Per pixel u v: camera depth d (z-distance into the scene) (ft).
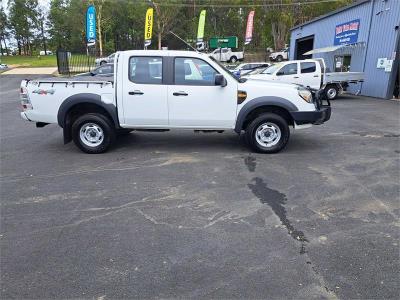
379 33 58.13
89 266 11.53
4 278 10.97
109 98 23.56
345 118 39.17
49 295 10.21
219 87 23.26
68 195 17.30
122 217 14.92
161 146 26.35
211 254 12.14
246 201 16.42
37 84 23.71
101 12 187.32
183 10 225.35
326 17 78.33
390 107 47.96
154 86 23.30
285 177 19.61
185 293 10.21
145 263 11.65
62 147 26.55
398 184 18.54
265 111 24.34
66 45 264.11
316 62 55.77
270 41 202.80
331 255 12.05
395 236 13.29
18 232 13.76
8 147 26.71
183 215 15.06
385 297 10.03
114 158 23.43
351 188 18.01
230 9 218.38
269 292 10.23
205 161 22.56
